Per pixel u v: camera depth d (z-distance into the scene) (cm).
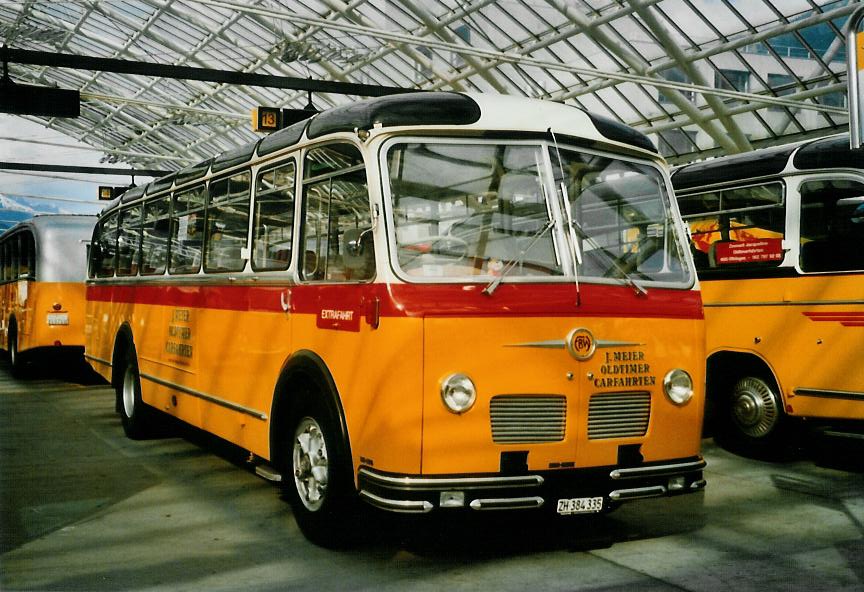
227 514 664
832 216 825
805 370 838
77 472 809
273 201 663
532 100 582
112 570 533
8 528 625
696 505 701
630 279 561
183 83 3953
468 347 504
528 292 523
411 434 495
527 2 2566
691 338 573
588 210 563
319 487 575
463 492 494
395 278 508
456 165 539
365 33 1507
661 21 2342
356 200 545
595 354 533
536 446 513
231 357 714
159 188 949
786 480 797
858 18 464
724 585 504
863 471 838
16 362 1636
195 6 3125
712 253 947
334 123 582
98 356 1142
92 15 3497
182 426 1007
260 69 3525
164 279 895
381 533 611
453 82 3084
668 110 2777
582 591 493
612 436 539
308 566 540
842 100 2388
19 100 1527
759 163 904
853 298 799
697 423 571
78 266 1541
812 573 527
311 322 585
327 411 556
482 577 518
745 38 2305
